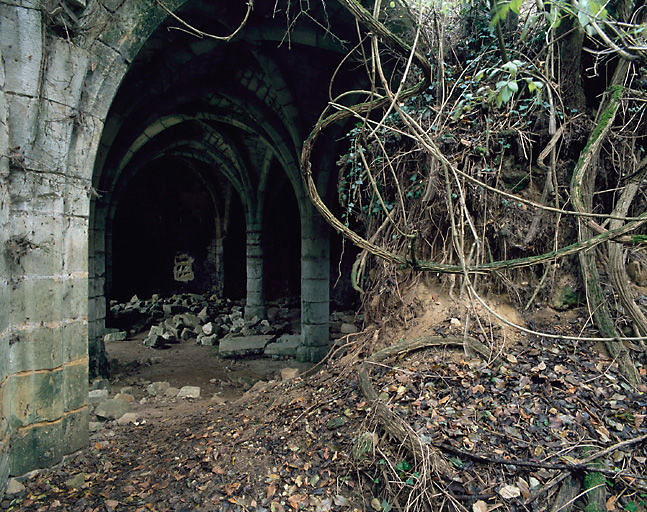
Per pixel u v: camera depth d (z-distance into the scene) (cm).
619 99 312
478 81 324
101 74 360
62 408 348
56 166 333
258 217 1366
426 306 373
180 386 803
